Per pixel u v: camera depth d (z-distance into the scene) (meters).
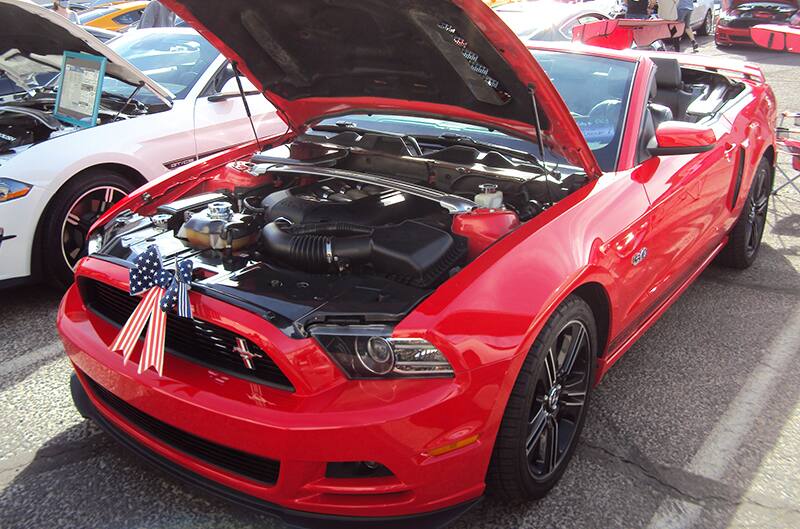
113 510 2.49
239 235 2.58
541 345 2.29
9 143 4.24
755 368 3.50
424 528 2.12
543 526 2.45
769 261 4.90
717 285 4.50
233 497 2.21
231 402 2.08
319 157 3.30
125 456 2.79
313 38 2.88
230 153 3.56
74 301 2.71
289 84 3.25
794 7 12.96
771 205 6.04
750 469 2.76
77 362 2.51
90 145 4.21
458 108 3.00
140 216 2.97
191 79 5.11
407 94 3.08
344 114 3.50
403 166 3.17
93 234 2.92
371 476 2.08
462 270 2.26
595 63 3.54
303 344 2.05
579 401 2.69
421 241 2.44
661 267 3.19
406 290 2.30
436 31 2.47
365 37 2.77
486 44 2.38
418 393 2.03
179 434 2.30
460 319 2.10
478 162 3.10
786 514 2.53
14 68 5.10
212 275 2.44
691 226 3.43
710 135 2.91
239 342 2.13
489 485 2.39
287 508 2.13
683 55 4.99
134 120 4.57
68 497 2.56
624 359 3.59
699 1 14.70
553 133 2.74
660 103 4.48
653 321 3.37
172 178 3.26
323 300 2.22
